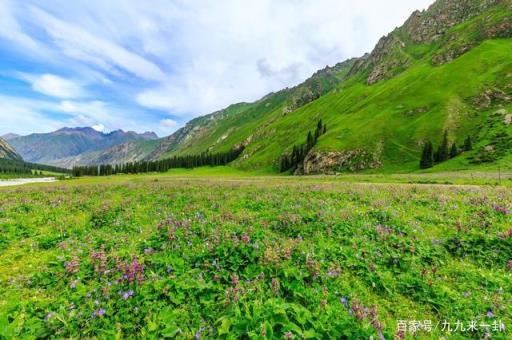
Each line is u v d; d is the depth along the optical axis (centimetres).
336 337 557
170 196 2148
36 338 562
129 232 1216
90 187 2938
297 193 2211
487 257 938
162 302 661
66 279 773
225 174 19838
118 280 718
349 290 767
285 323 564
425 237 1105
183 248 945
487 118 11638
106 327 583
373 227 1212
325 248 989
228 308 629
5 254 979
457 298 736
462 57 17338
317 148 15188
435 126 12550
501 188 2477
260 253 874
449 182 4684
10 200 1925
